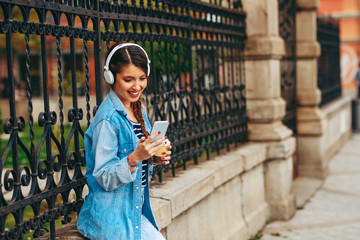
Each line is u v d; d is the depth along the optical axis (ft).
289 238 17.03
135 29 11.35
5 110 51.06
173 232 11.80
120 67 7.60
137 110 8.36
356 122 46.19
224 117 16.78
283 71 22.35
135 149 7.91
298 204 21.40
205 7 15.20
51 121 8.55
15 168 7.80
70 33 8.90
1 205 7.46
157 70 19.56
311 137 26.53
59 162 8.87
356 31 65.62
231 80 19.12
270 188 18.94
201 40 14.94
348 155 34.42
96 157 7.62
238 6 18.07
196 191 12.67
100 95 9.96
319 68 30.86
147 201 8.51
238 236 15.87
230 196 15.65
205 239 13.74
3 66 63.10
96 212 7.91
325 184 25.58
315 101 26.04
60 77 8.77
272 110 18.39
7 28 7.46
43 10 8.22
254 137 18.65
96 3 9.68
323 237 17.08
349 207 21.03
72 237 8.56
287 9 23.59
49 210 8.63
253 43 18.21
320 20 31.09
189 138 14.10
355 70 65.36
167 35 12.82
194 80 15.49
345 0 65.98
